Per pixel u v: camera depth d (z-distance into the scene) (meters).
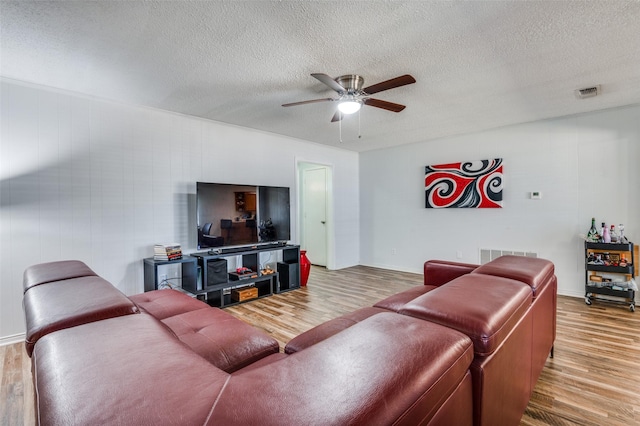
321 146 5.32
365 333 0.79
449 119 3.83
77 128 2.93
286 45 2.10
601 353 2.33
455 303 1.02
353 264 5.94
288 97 3.05
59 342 0.78
